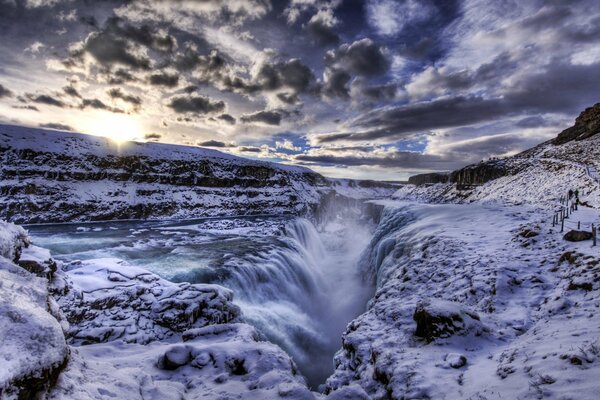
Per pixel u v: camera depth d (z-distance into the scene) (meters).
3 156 40.03
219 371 6.04
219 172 63.09
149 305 10.59
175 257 21.27
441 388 5.05
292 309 19.62
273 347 6.95
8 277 3.94
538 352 4.93
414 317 7.81
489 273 10.27
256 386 5.34
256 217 52.00
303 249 31.52
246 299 17.88
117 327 9.31
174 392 4.77
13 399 2.54
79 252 21.61
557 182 32.56
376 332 8.84
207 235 31.64
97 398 3.53
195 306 10.60
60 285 9.35
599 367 3.83
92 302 9.91
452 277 11.30
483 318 7.80
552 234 13.23
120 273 12.27
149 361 6.49
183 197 52.31
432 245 16.12
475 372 5.28
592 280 7.55
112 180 48.16
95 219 40.28
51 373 3.03
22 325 3.04
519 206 25.92
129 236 29.58
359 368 7.66
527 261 10.91
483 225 18.92
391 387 5.77
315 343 17.03
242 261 20.58
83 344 8.52
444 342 6.72
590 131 53.38
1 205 33.88
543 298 8.16
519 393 3.90
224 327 8.76
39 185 38.88
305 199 68.75
